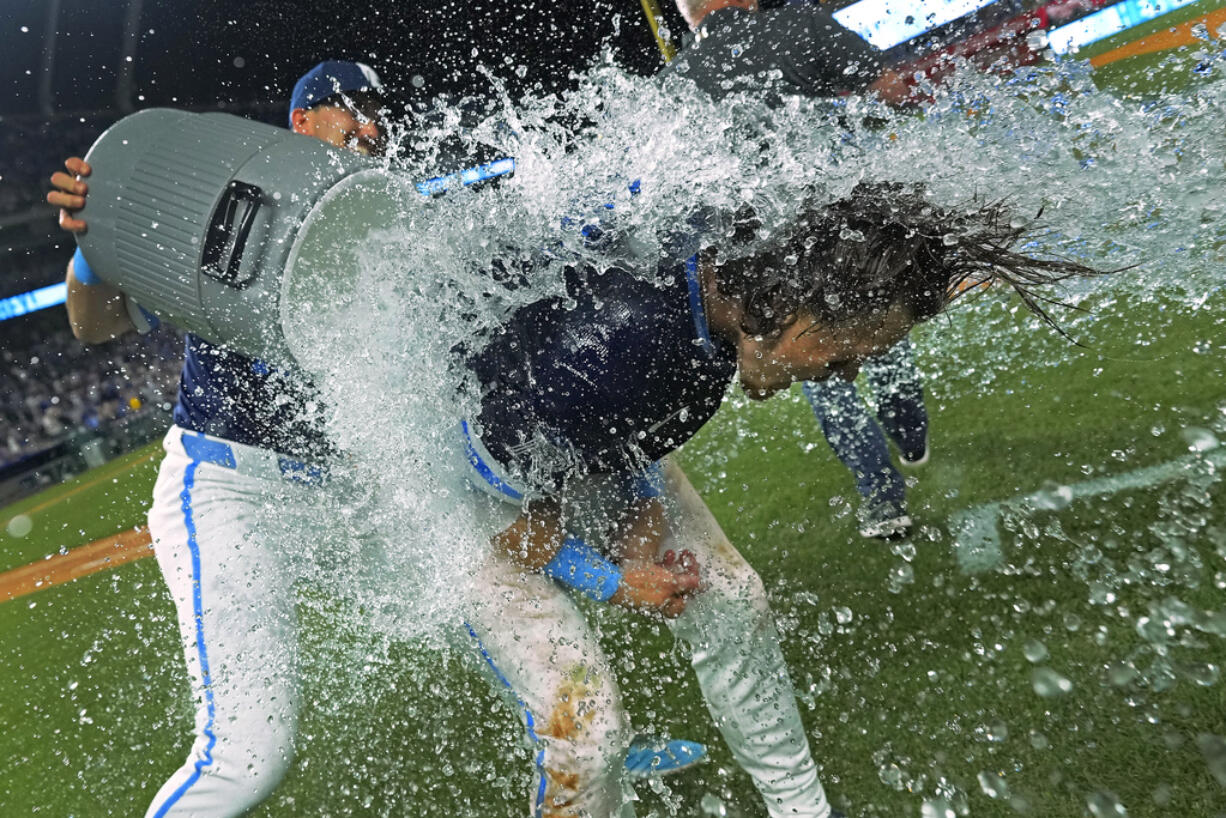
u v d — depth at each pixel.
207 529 1.64
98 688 3.12
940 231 1.05
